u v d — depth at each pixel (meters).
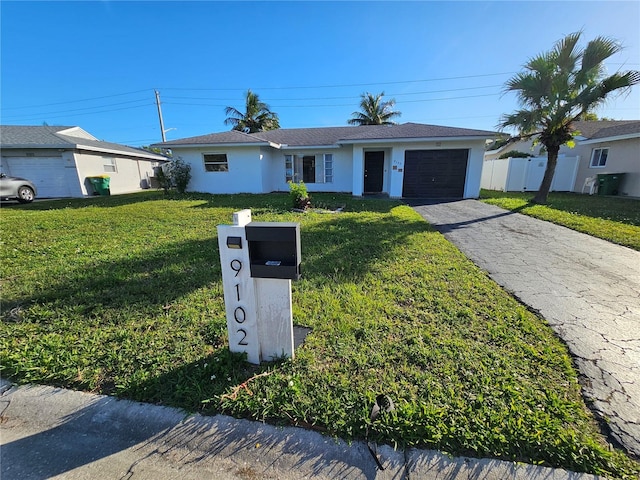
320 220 6.83
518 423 1.51
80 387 1.83
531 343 2.24
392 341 2.25
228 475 1.31
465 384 1.81
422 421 1.53
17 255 4.34
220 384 1.80
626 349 2.18
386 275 3.54
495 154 19.78
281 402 1.66
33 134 14.91
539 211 7.82
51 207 9.64
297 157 14.46
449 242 5.06
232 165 13.34
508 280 3.47
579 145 13.87
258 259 1.83
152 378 1.85
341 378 1.86
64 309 2.76
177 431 1.52
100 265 3.91
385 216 7.39
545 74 8.20
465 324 2.50
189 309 2.73
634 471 1.32
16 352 2.11
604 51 7.62
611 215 7.22
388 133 11.77
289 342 1.98
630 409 1.64
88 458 1.38
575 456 1.37
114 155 16.66
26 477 1.29
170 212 8.06
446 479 1.29
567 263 4.06
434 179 11.74
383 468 1.33
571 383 1.82
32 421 1.59
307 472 1.33
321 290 3.16
